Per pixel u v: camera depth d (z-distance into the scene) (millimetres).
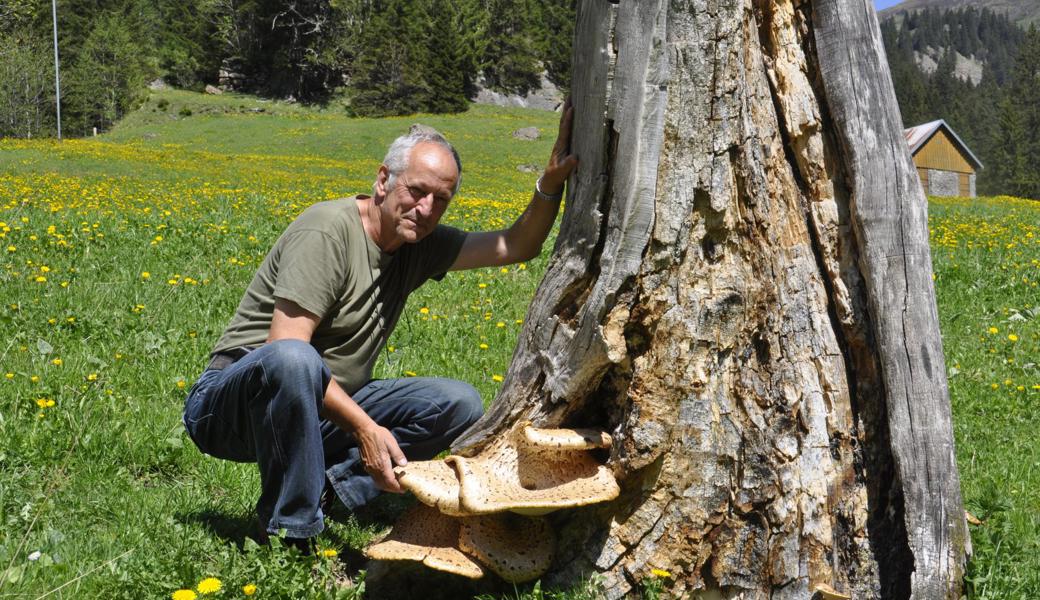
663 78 2711
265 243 9992
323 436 3406
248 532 3436
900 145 2848
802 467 2850
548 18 105688
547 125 64312
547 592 2898
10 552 3088
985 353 6715
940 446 2805
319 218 3143
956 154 56000
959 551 2826
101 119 79500
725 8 2711
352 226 3186
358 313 3221
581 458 2988
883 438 2945
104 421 4328
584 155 2883
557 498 2697
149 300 6914
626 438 2865
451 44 86312
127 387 4996
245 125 61562
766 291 2830
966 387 5895
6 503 3488
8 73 69875
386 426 3455
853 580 2922
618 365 2896
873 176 2818
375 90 85688
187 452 4133
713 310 2764
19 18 72875
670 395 2805
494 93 98125
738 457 2820
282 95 93625
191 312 6652
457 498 2807
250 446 3195
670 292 2781
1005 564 3102
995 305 8172
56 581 2895
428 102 84750
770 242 2842
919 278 2820
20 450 3945
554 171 3105
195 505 3668
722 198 2738
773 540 2832
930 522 2803
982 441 4980
